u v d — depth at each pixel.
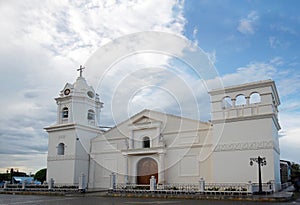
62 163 29.77
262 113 21.14
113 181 23.64
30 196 23.20
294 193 20.34
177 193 20.12
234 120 22.17
